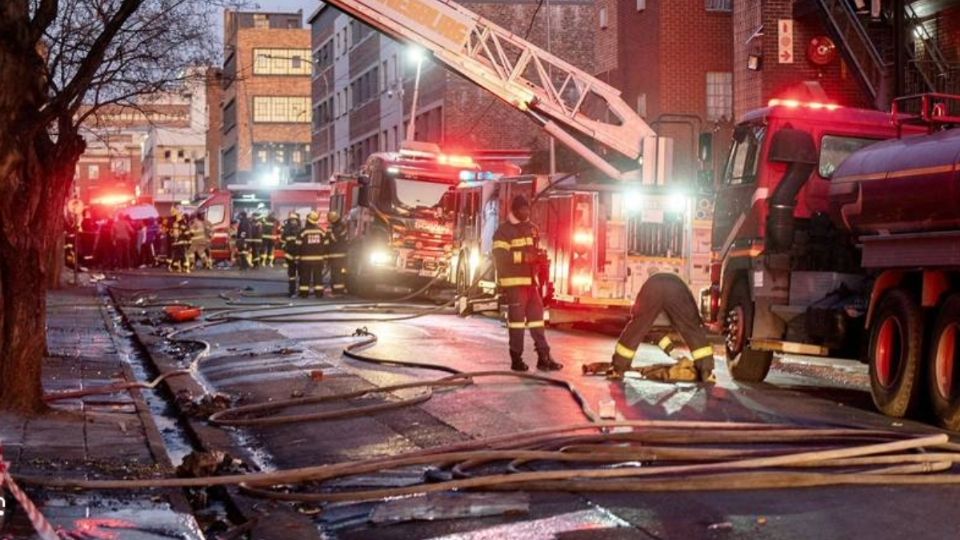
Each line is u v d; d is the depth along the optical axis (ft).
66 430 36.94
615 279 74.95
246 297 110.22
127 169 547.08
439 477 30.09
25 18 34.86
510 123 183.52
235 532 26.17
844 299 47.42
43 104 36.22
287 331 75.25
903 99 44.55
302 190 206.80
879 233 43.14
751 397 46.39
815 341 48.73
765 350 51.13
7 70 34.42
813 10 104.12
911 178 40.52
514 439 33.45
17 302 38.88
